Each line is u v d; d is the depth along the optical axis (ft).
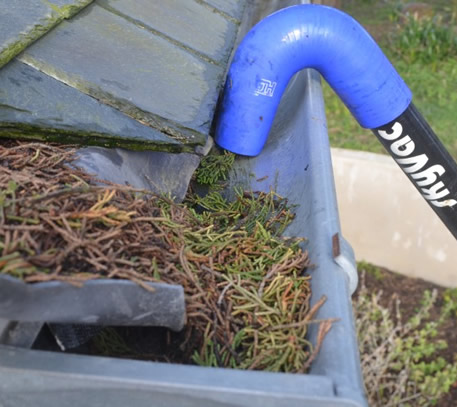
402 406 11.35
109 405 3.36
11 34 5.08
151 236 4.38
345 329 3.83
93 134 4.85
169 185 5.76
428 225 13.99
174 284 4.03
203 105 5.78
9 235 3.52
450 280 14.33
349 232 14.96
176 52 6.47
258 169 6.78
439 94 17.88
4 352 3.37
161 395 3.24
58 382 3.29
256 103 6.54
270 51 6.40
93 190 4.13
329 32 6.39
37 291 3.13
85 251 3.71
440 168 7.48
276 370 3.89
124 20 6.55
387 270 14.98
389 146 7.34
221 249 4.88
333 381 3.33
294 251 4.92
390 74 6.75
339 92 6.89
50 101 4.85
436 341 12.91
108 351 4.20
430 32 19.88
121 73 5.56
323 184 5.28
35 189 4.18
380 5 24.49
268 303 4.45
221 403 3.24
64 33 5.65
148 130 5.16
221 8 8.66
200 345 4.18
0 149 4.56
